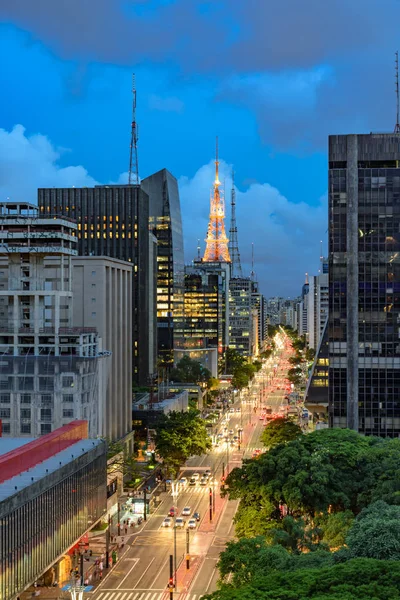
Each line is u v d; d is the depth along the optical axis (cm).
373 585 7012
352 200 18788
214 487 19262
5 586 10319
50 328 18225
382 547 8400
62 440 13900
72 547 13462
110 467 17412
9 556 10444
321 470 12225
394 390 18825
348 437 14212
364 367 18875
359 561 7738
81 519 13512
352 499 12512
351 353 18862
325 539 10525
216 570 13112
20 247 18450
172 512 16588
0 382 17462
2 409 17438
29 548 11144
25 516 11000
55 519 12225
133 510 16762
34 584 12400
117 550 14300
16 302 18175
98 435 18162
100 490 14638
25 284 19125
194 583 12506
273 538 10200
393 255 18775
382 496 11356
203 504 17675
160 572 13050
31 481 11425
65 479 12681
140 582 12562
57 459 13075
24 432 17362
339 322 18950
